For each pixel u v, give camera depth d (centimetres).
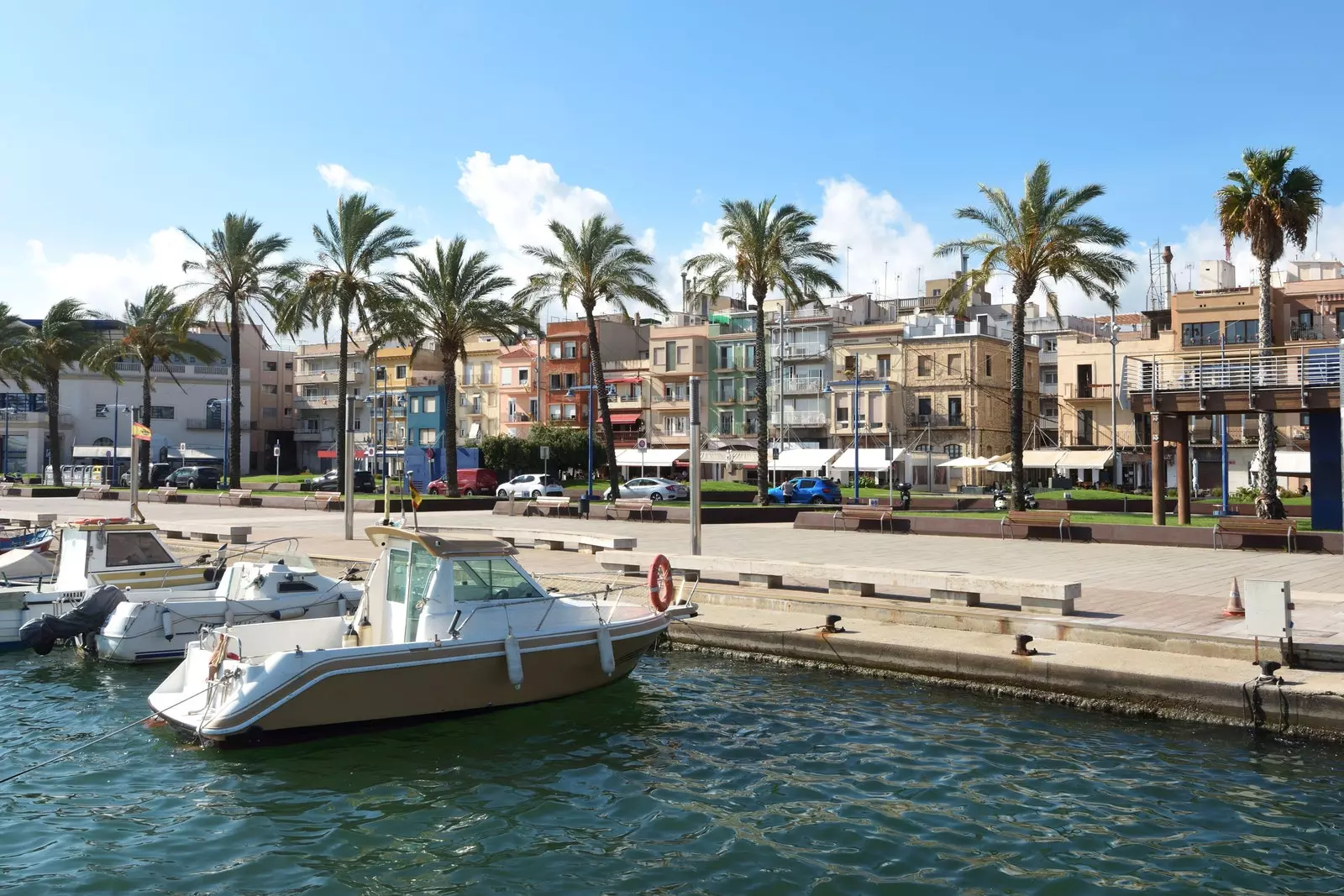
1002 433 8456
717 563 1966
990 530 3259
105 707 1407
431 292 4878
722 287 4803
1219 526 2812
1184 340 7119
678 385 9350
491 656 1307
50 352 6481
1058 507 4594
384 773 1110
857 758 1137
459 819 982
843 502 5275
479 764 1140
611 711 1341
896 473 7950
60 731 1285
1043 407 9062
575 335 9756
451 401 4959
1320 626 1395
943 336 8250
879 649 1502
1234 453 6919
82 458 8975
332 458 9988
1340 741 1125
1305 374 3003
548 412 9812
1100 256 3791
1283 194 3944
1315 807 962
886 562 2445
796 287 4669
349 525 3091
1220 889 805
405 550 1361
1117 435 7706
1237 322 6944
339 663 1202
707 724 1284
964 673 1419
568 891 823
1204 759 1102
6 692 1496
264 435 10688
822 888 817
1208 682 1214
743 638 1644
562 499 4359
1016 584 1603
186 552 2833
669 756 1161
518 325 5106
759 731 1252
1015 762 1108
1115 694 1283
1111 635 1423
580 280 4856
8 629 1759
